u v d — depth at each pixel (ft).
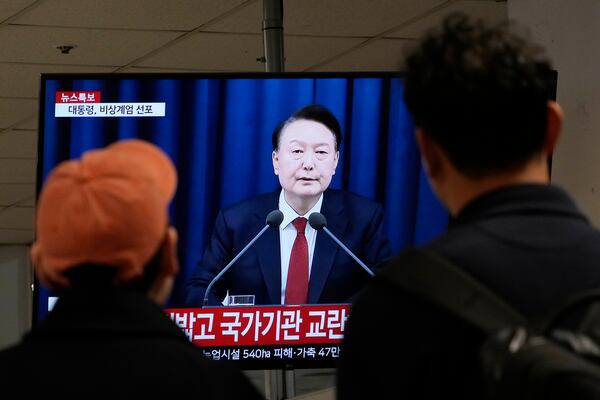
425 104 8.63
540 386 7.01
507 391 7.18
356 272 22.89
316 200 23.00
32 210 58.39
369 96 23.25
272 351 22.53
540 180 8.61
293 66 37.19
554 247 8.13
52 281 9.26
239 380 9.14
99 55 36.04
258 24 33.37
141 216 8.95
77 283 9.00
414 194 23.15
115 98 23.30
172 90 23.32
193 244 23.02
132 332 8.85
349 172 23.15
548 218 8.31
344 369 8.28
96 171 9.06
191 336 22.58
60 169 9.20
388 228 23.06
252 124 23.22
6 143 46.80
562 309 7.46
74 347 8.76
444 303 7.82
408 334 7.89
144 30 33.83
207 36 34.35
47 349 8.77
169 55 36.11
